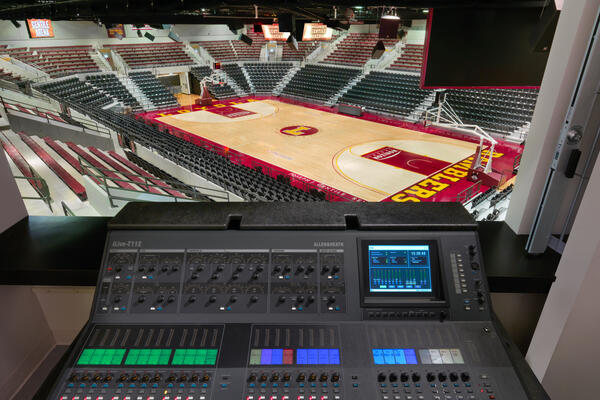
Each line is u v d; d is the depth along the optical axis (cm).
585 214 148
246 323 143
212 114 1912
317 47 2609
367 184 1091
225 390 127
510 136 1494
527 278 177
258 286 148
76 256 189
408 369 132
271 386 128
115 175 732
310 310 145
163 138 1246
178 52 2464
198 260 151
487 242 204
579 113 157
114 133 1227
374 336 141
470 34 303
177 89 2589
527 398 125
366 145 1416
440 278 150
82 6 1016
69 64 2020
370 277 151
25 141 976
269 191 902
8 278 183
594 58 148
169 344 138
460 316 146
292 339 139
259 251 152
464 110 1684
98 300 147
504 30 299
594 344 170
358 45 2511
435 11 296
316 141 1463
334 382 129
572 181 188
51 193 609
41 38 2031
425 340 140
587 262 147
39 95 1466
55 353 233
